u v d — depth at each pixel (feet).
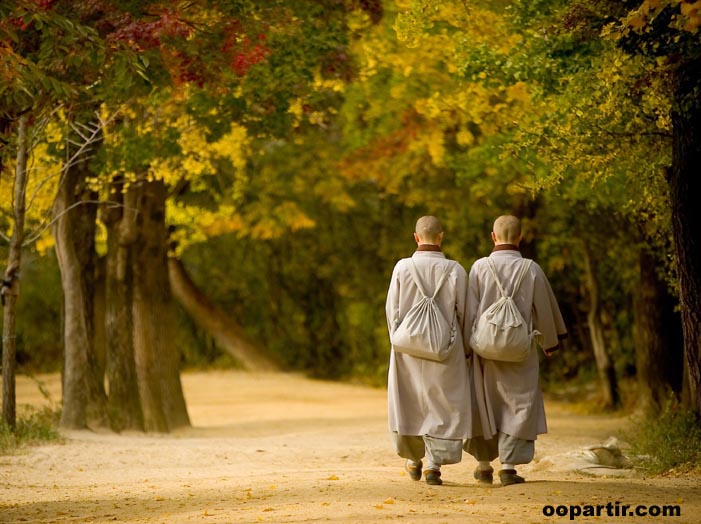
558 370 332.60
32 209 207.00
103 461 144.77
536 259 292.40
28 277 411.13
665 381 225.97
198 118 192.34
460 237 314.76
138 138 191.72
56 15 119.14
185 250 412.98
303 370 405.39
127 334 221.05
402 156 277.03
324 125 228.84
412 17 145.79
